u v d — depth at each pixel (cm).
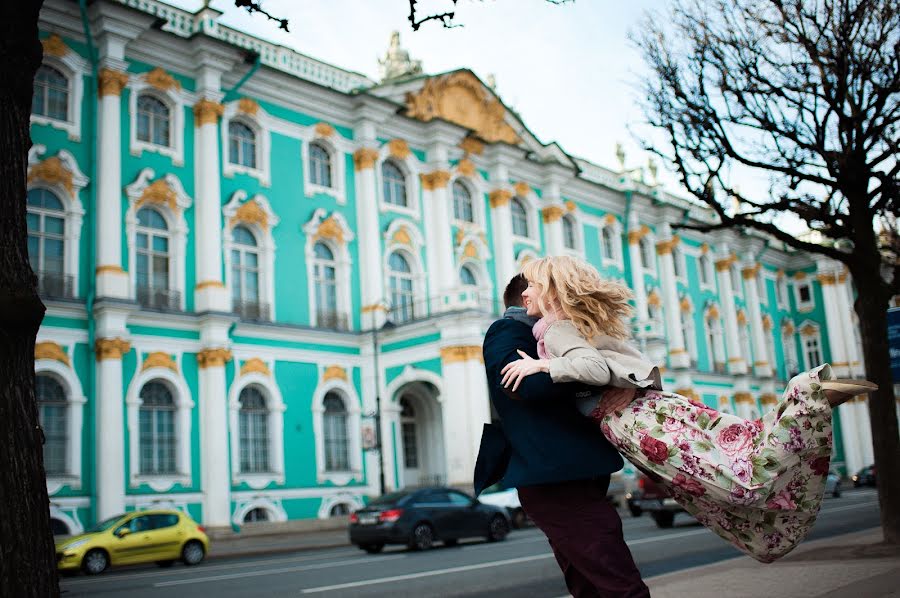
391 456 2944
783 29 1084
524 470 316
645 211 4556
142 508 2352
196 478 2497
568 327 320
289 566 1585
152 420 2472
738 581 812
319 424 2845
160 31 2586
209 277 2606
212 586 1261
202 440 2527
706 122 1124
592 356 303
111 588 1309
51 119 2381
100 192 2411
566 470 310
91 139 2445
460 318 2777
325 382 2902
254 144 2897
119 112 2478
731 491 276
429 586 1117
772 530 285
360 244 3105
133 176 2525
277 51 2989
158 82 2617
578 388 315
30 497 379
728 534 293
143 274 2528
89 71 2480
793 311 5747
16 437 380
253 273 2814
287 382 2798
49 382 2281
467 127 3500
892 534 1066
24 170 414
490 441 346
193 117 2709
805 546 1136
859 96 1059
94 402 2317
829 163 1098
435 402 3212
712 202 1157
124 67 2500
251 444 2694
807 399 268
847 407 5325
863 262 1116
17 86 416
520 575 1193
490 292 3516
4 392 381
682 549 1437
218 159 2719
